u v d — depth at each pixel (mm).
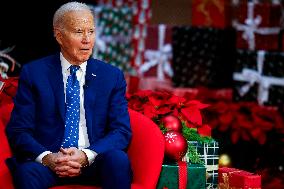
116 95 4031
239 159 6113
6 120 4055
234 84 8148
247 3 8266
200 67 8141
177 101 4453
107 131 4031
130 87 7207
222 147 6133
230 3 8219
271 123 6203
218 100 7422
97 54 7973
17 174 3523
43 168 3615
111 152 3596
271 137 6152
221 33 8211
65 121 3900
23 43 6762
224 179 4191
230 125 6180
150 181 3695
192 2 8133
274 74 8219
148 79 7898
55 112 3900
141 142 3908
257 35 8289
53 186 3688
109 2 7973
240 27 8266
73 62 3984
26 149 3746
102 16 7949
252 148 6117
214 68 8164
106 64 4141
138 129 3996
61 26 3875
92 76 4012
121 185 3488
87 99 3949
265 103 8148
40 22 6797
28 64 4020
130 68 8055
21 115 3850
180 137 3994
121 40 8031
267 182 6047
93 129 3939
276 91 8180
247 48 8273
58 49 6898
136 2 8047
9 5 6695
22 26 6766
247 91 8172
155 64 8070
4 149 3783
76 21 3828
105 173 3533
